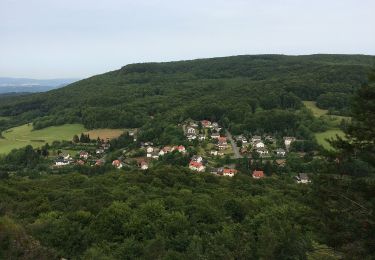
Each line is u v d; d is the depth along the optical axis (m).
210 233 41.56
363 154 28.61
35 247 32.66
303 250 31.44
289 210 45.81
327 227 28.48
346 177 30.30
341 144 29.72
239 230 38.81
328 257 31.62
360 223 26.77
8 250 30.84
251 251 32.25
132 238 39.25
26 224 40.34
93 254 34.91
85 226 43.41
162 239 37.56
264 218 43.22
